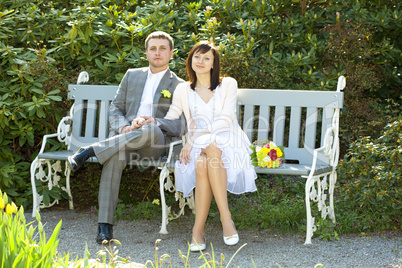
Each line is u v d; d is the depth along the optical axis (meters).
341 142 4.87
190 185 3.51
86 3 5.02
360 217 3.76
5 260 1.75
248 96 4.16
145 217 4.12
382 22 5.05
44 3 5.36
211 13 5.20
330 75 4.86
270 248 3.31
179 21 5.27
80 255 3.17
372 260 3.04
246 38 4.87
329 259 3.06
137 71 4.14
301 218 3.75
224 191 3.31
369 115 4.87
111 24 4.89
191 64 3.77
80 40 4.87
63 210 4.44
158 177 4.55
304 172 3.45
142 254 3.20
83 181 4.67
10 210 2.01
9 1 5.17
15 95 4.55
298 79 5.12
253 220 3.78
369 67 5.27
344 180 4.21
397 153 3.71
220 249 3.31
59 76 4.56
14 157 4.58
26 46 4.99
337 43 4.91
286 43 5.10
